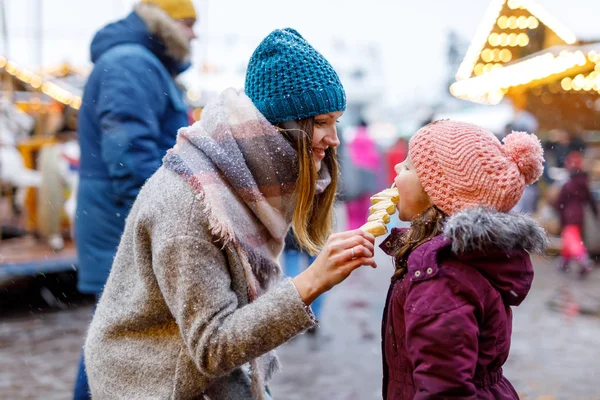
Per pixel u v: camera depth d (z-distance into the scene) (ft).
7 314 21.97
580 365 16.12
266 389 7.75
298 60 6.73
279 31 6.94
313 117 6.82
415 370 6.12
